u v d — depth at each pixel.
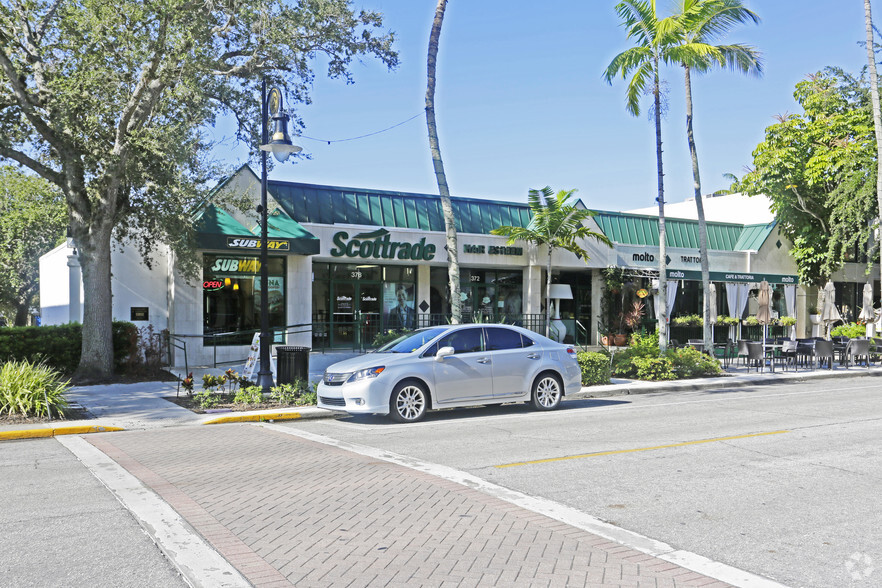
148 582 4.89
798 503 6.97
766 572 5.14
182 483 7.71
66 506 6.79
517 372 13.37
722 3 19.55
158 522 6.25
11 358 16.36
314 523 6.22
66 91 14.99
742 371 22.09
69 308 21.61
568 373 14.06
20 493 7.31
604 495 7.25
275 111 14.44
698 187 22.03
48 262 25.59
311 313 22.31
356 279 25.08
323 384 12.65
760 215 36.06
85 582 4.89
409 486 7.57
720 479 7.93
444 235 25.19
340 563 5.23
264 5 15.52
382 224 24.72
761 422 12.15
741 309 29.02
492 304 27.72
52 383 12.78
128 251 21.02
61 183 16.95
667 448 9.72
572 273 29.70
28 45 16.05
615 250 28.78
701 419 12.54
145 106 16.03
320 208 23.77
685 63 20.77
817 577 5.05
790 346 22.48
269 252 21.06
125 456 9.31
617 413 13.41
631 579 4.96
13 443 10.45
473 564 5.23
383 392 12.05
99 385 16.53
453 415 13.22
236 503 6.87
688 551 5.58
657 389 17.75
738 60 20.73
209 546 5.61
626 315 29.14
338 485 7.61
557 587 4.80
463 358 12.84
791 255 33.56
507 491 7.39
